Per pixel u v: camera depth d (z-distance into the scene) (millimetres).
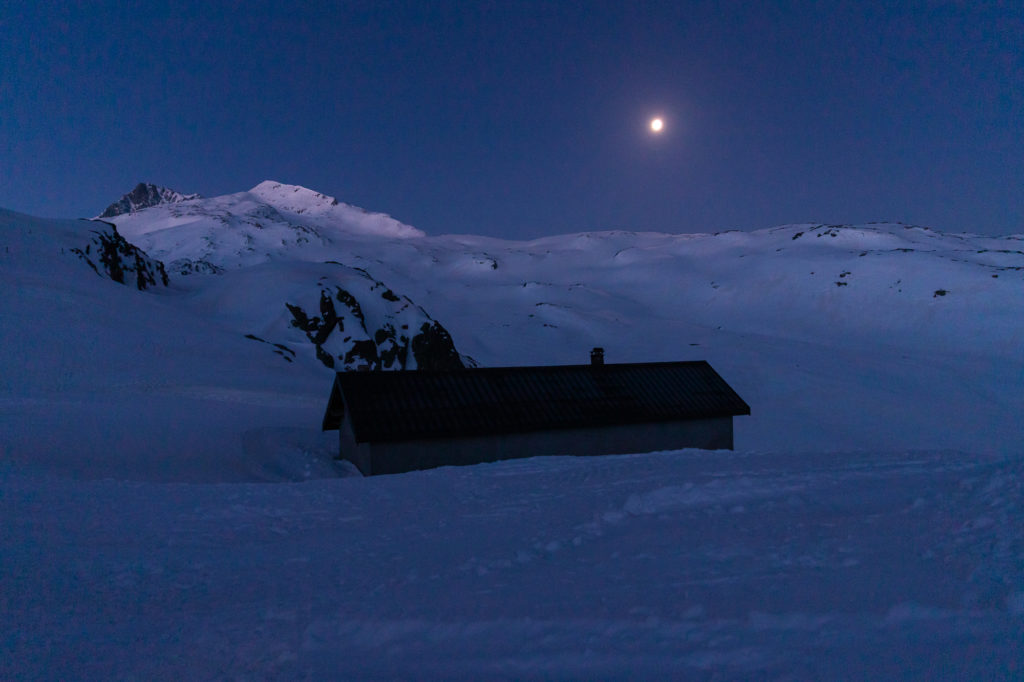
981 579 4383
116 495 12680
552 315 151625
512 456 23281
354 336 81250
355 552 8094
